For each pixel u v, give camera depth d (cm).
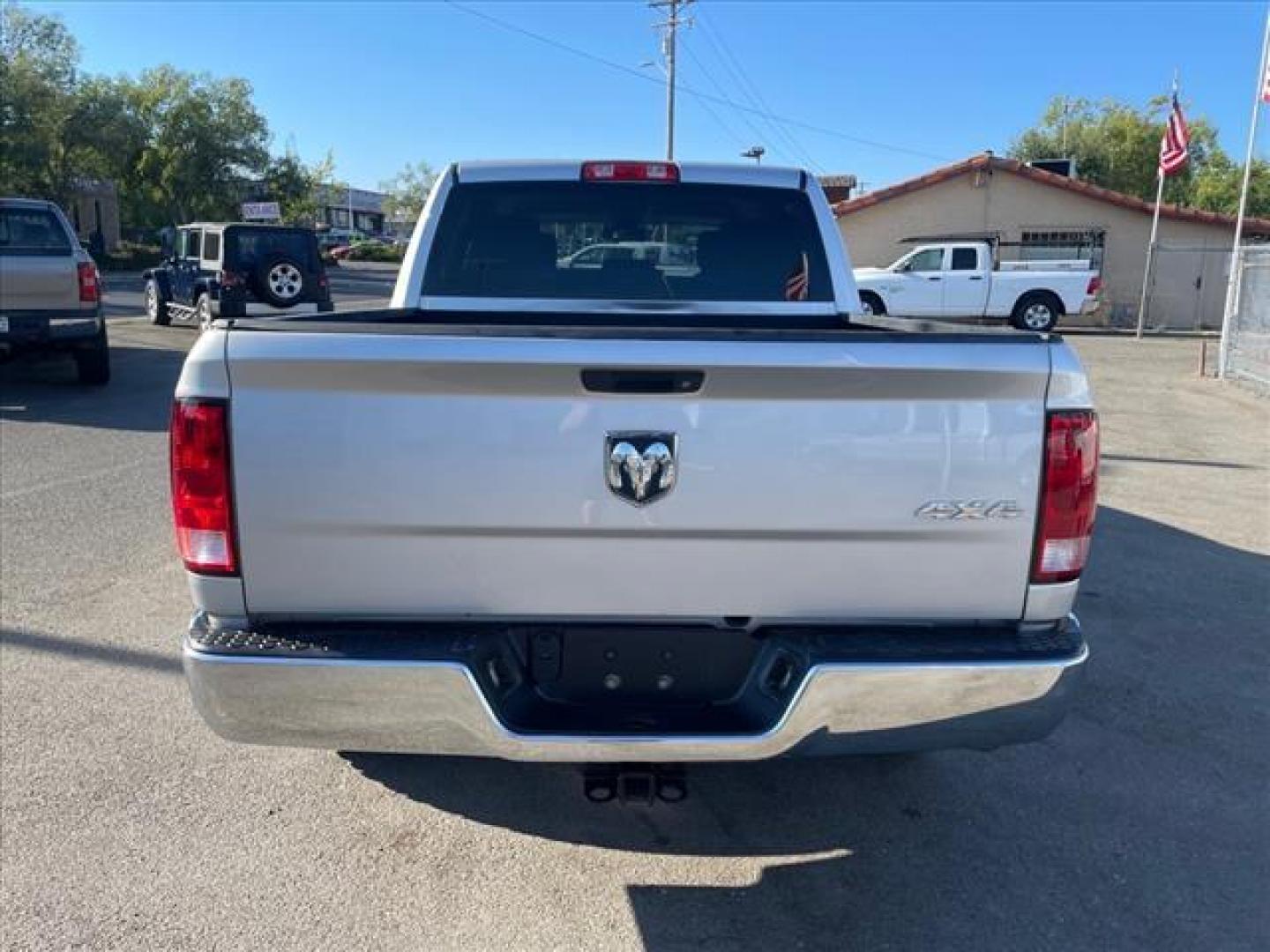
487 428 248
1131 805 352
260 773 358
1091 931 285
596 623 267
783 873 309
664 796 305
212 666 249
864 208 2811
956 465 254
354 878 302
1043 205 2725
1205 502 793
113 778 352
